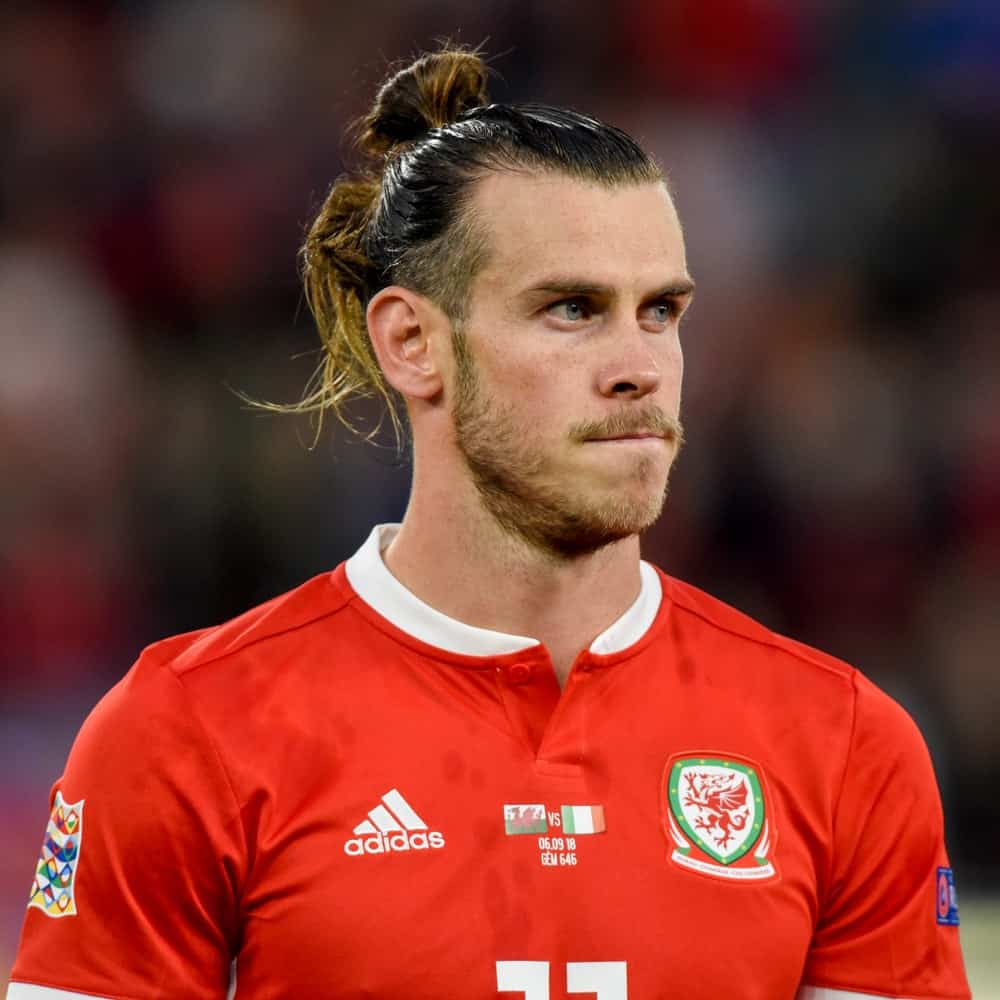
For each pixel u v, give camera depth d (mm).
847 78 34625
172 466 29562
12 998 7617
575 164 7371
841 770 7930
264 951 7293
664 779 7691
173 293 31875
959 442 31156
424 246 7660
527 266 7281
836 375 31578
